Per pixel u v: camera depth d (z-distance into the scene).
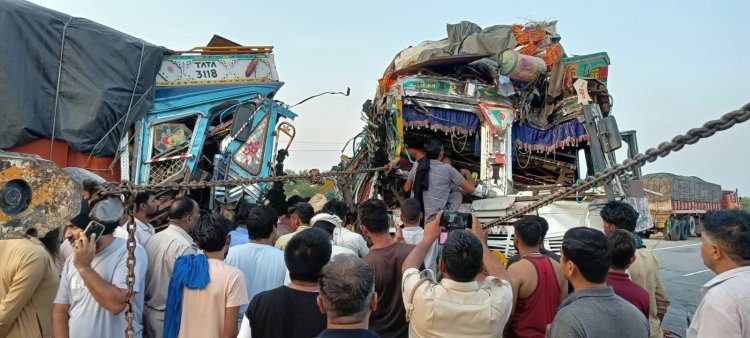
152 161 7.17
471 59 7.64
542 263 3.19
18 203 1.49
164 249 3.64
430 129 8.19
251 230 3.94
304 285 2.62
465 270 2.45
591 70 8.41
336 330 2.00
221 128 8.16
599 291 2.34
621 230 3.23
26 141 6.46
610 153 7.38
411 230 4.30
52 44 6.75
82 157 6.72
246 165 7.68
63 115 6.68
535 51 9.50
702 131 1.72
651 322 3.91
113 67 6.89
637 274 3.94
